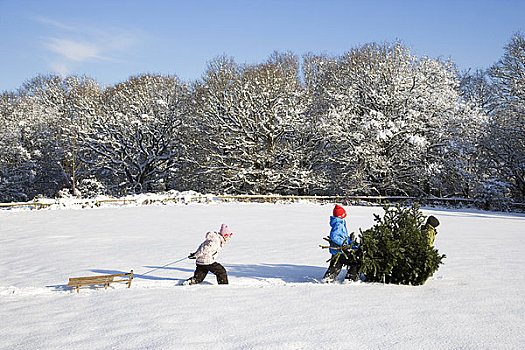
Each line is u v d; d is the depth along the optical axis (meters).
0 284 7.94
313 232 15.70
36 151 46.81
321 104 38.44
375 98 36.75
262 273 8.25
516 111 35.16
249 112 35.47
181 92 43.84
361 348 3.69
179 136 42.34
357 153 34.66
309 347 3.71
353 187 35.16
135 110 42.16
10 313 5.29
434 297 5.70
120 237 14.77
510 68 36.34
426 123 36.38
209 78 37.69
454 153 36.72
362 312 4.89
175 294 6.04
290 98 37.53
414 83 35.88
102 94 46.69
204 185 39.91
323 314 4.81
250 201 32.44
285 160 38.56
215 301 5.50
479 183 34.44
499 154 37.09
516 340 3.90
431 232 7.41
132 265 9.52
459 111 36.81
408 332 4.13
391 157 36.31
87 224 19.00
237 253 10.91
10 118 48.97
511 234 15.53
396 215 7.48
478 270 8.04
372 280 7.05
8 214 23.83
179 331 4.19
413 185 37.25
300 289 6.29
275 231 16.03
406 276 6.74
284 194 39.91
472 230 16.97
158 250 11.72
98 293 6.42
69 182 43.94
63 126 43.00
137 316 4.84
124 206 27.89
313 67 45.88
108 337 4.08
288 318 4.64
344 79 37.94
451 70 38.94
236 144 35.97
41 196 34.75
